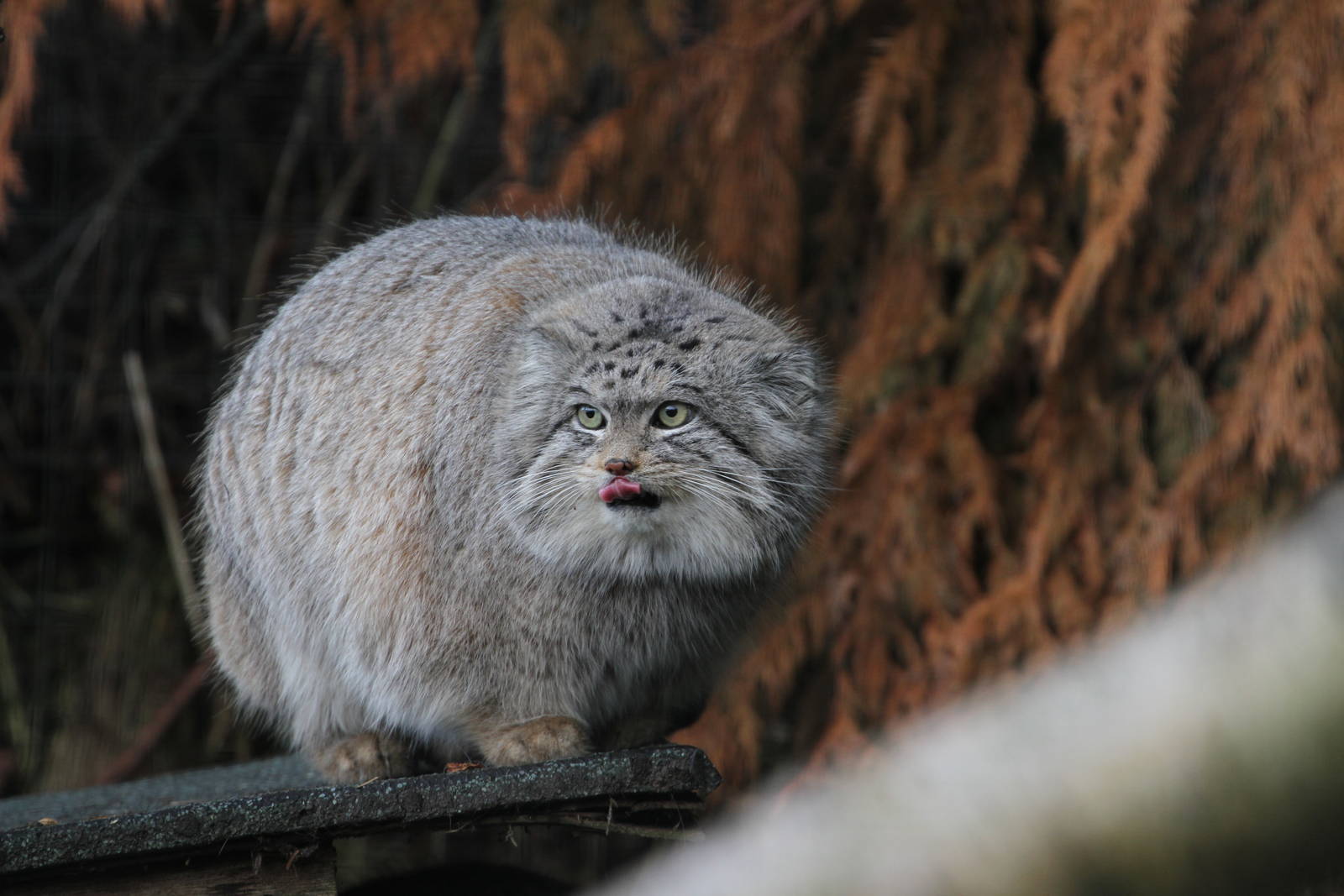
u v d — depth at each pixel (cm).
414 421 780
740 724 1216
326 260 1081
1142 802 137
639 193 1234
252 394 877
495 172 1587
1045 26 1212
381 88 1362
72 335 1695
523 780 672
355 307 841
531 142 1357
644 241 1055
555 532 748
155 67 1677
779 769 1300
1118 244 1045
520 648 766
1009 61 1177
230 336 1664
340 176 1702
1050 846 138
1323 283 1000
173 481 1678
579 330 764
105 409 1677
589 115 1438
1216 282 1083
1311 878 136
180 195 1714
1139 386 1143
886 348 1205
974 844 140
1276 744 134
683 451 748
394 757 817
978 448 1186
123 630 1622
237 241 1700
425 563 769
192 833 643
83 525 1678
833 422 885
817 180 1336
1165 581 1045
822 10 1196
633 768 682
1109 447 1145
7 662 1628
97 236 1653
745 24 1191
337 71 1666
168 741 1590
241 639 888
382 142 1667
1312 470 991
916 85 1191
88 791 1037
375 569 778
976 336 1203
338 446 802
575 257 860
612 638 773
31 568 1673
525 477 752
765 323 804
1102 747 139
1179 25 1010
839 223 1291
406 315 819
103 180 1695
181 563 1583
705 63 1186
